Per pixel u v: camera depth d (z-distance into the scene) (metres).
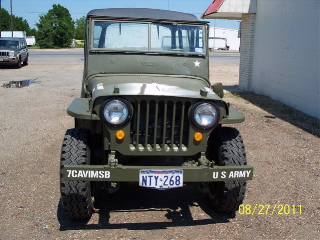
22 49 22.09
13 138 6.94
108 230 3.78
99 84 4.00
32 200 4.40
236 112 3.91
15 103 10.35
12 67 21.73
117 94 3.44
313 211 4.28
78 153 3.63
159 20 4.72
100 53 4.61
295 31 9.62
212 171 3.49
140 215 4.12
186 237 3.68
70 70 20.39
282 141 6.98
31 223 3.88
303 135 7.39
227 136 3.96
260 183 5.05
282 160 5.97
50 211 4.14
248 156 6.13
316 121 8.46
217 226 3.91
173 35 4.75
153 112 3.63
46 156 5.96
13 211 4.12
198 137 3.62
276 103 10.36
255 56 12.37
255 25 12.27
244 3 12.00
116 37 4.68
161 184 3.44
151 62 4.63
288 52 10.04
